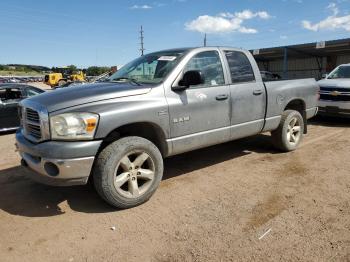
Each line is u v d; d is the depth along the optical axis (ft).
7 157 21.53
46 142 11.87
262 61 127.85
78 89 13.51
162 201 13.67
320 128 28.94
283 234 10.94
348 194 13.97
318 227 11.32
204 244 10.48
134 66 16.75
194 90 14.87
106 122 12.04
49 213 12.85
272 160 18.92
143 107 13.02
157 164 13.53
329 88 30.66
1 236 11.25
